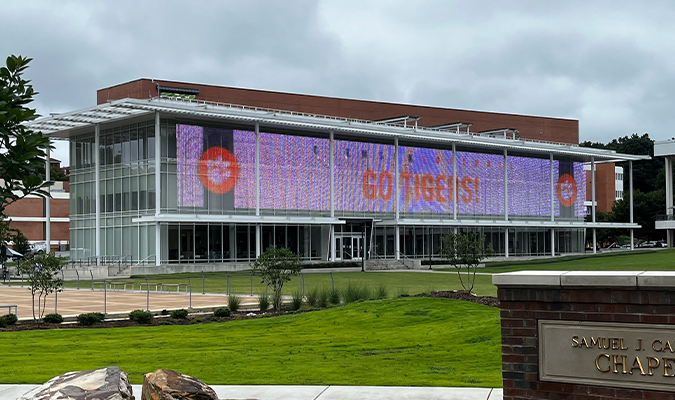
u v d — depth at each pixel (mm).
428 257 73500
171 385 9398
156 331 22719
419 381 13148
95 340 20438
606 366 8328
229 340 20188
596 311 8391
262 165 64000
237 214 62469
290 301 32531
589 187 123188
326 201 67750
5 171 6426
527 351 8719
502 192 80125
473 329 19922
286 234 65188
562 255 84688
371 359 16250
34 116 6555
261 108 75750
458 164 76688
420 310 24391
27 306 31828
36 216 95062
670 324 8023
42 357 16812
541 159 83750
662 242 107188
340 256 69000
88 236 65375
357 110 82062
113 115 58562
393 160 72438
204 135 61094
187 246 59531
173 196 59406
